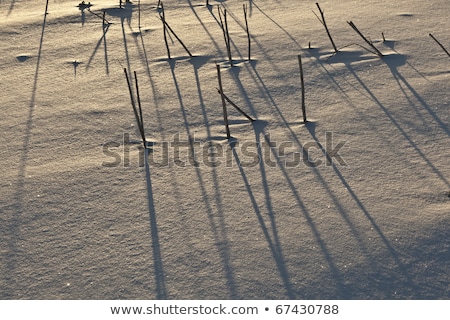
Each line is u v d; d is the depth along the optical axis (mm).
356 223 1889
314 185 2111
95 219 2020
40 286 1737
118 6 4508
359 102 2734
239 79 3080
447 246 1757
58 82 3223
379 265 1706
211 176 2219
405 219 1889
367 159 2260
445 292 1600
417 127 2475
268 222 1929
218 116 2703
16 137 2643
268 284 1672
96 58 3521
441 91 2771
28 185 2246
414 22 3729
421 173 2145
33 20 4312
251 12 4195
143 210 2045
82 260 1829
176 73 3221
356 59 3221
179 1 4578
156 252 1833
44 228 1995
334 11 4078
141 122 2422
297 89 2920
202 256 1798
